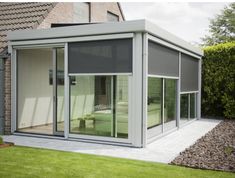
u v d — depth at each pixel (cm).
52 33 927
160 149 812
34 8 1292
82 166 628
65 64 927
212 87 1521
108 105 877
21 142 894
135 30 807
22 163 645
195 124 1308
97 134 897
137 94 826
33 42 973
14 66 1034
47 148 809
